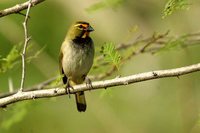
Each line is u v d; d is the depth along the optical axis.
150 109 17.86
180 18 17.19
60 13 18.25
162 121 17.67
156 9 18.70
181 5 8.18
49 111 18.09
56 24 17.98
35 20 17.69
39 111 17.78
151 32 18.56
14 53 10.02
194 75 16.47
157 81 17.91
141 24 18.70
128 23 18.73
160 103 17.86
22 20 16.59
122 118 17.91
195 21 17.03
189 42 11.73
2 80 16.41
